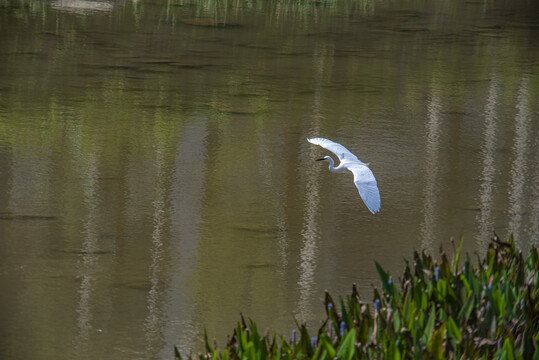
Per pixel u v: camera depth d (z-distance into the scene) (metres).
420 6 35.53
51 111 17.02
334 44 26.20
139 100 18.25
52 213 11.62
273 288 9.55
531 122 18.11
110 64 21.64
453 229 11.65
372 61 23.97
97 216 11.59
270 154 14.92
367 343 5.72
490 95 20.56
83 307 8.89
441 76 22.55
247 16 30.44
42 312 8.73
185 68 21.66
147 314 8.80
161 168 13.86
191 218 11.71
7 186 12.59
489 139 16.59
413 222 11.87
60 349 7.98
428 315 6.12
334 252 10.70
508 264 7.20
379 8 34.28
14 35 24.64
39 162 13.83
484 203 12.79
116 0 31.94
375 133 16.66
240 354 5.54
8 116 16.45
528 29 31.36
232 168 14.05
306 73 21.89
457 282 6.44
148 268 9.98
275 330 8.52
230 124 16.77
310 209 12.27
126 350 8.03
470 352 5.75
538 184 13.87
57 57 22.09
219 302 9.16
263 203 12.43
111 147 14.88
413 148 15.74
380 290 9.58
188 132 16.06
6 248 10.31
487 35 29.56
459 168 14.57
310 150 15.28
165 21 28.41
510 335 5.83
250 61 23.00
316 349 5.49
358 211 12.27
